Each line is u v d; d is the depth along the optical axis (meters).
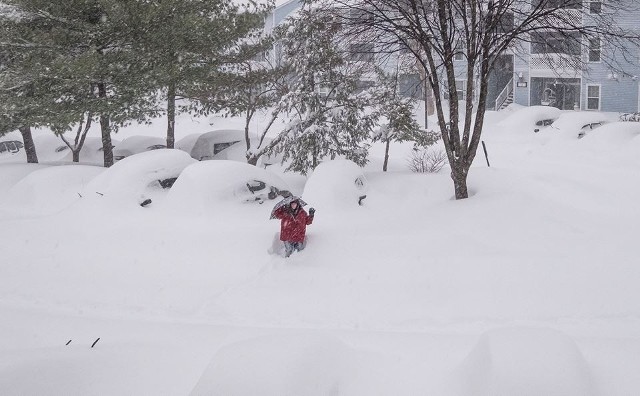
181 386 4.78
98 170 16.50
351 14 12.59
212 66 18.88
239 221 11.21
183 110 20.75
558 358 4.04
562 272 8.11
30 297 8.68
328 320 7.41
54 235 11.42
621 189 13.34
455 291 7.95
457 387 4.45
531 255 8.70
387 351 5.84
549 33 11.95
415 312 7.48
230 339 6.39
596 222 10.20
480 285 8.04
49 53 17.30
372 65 16.16
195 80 18.52
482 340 4.61
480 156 21.70
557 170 17.25
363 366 4.94
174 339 6.43
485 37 11.11
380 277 8.59
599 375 4.63
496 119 30.66
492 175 13.48
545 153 21.16
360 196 12.61
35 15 17.20
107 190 12.70
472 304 7.56
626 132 20.80
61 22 17.66
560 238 9.34
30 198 15.16
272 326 7.27
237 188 12.02
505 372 3.96
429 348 5.93
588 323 6.84
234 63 20.16
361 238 9.92
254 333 6.76
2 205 15.09
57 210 14.19
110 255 10.23
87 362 5.12
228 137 22.30
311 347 4.60
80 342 6.64
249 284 8.76
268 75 19.81
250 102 20.44
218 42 18.88
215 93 19.92
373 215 12.04
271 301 8.10
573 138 23.16
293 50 15.84
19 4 16.70
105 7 17.02
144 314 7.92
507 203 10.86
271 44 20.05
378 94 16.00
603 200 11.84
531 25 12.44
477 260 8.67
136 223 11.45
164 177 13.22
